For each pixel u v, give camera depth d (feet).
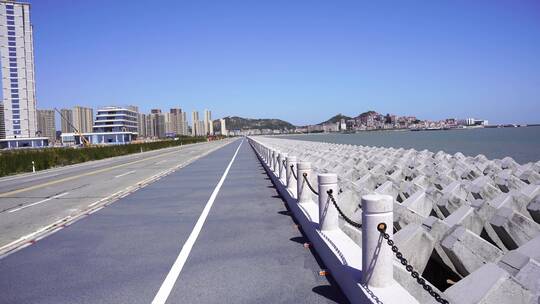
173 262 22.50
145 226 31.83
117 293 18.47
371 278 14.93
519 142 219.61
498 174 44.70
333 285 18.47
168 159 128.57
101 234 29.76
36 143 413.39
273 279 19.43
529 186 33.63
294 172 41.09
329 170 55.11
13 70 437.17
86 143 286.46
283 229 29.09
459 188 36.76
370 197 15.11
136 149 210.59
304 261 21.89
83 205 43.39
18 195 54.90
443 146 197.06
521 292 13.64
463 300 13.84
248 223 31.42
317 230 23.54
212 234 28.37
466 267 19.12
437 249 21.17
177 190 52.26
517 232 23.62
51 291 19.10
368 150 97.14
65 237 29.32
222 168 85.51
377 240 14.87
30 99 446.60
